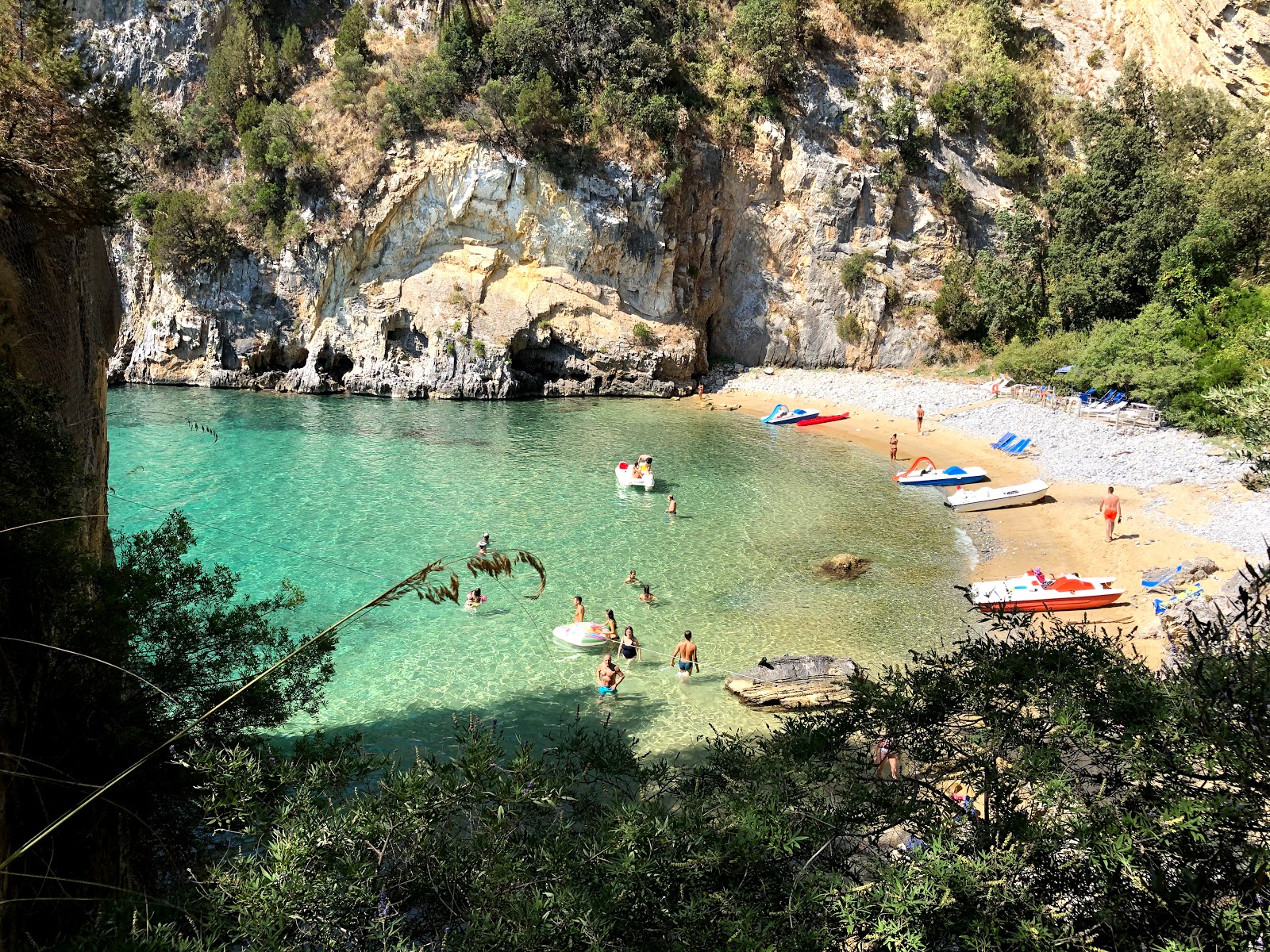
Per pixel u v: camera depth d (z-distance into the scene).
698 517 31.81
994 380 51.56
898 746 6.60
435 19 57.91
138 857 8.96
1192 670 5.81
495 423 46.94
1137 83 57.03
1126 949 4.76
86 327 13.98
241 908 5.32
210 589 11.05
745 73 58.22
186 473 35.25
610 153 54.66
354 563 25.98
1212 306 42.56
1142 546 27.73
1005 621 7.31
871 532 30.70
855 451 42.44
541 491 34.53
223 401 50.22
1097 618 22.62
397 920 5.41
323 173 53.38
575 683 19.36
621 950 5.29
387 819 6.03
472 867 5.90
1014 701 6.49
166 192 54.12
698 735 17.05
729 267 60.28
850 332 59.06
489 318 54.38
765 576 26.27
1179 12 58.22
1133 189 49.28
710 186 57.28
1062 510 32.41
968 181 59.62
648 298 57.38
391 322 54.19
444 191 53.84
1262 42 52.56
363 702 18.17
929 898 4.96
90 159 12.88
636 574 26.16
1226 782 5.24
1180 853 4.97
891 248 59.06
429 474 36.44
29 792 7.76
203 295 54.19
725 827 6.01
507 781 6.59
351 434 43.00
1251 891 4.73
